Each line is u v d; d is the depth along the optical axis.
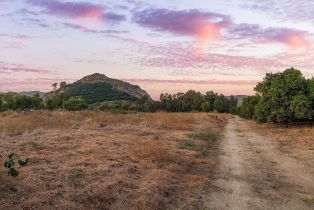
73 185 9.25
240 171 13.17
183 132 25.92
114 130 23.34
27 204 7.62
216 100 141.50
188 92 132.62
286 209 8.75
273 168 13.96
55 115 31.81
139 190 9.38
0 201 7.68
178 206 8.66
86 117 31.17
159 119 33.94
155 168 12.23
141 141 18.20
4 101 43.81
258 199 9.54
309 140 22.94
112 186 9.46
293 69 34.97
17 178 9.40
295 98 32.66
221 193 9.99
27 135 18.14
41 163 11.58
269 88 37.03
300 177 12.38
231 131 33.59
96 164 11.96
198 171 12.73
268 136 27.67
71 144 15.76
